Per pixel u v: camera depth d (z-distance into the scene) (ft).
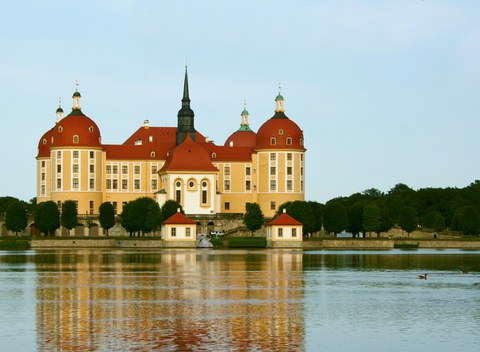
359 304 277.23
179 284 343.46
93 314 249.96
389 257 566.36
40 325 229.25
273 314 251.60
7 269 431.43
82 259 524.93
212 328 225.35
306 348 199.93
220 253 609.83
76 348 198.08
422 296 302.66
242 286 335.88
